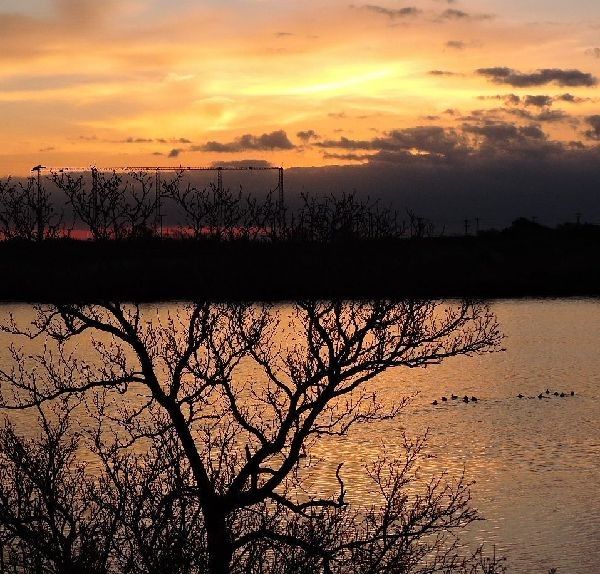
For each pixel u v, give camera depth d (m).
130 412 23.62
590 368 61.81
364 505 25.56
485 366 62.69
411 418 43.75
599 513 29.50
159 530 13.98
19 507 14.34
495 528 27.75
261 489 14.98
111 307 15.04
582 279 111.31
